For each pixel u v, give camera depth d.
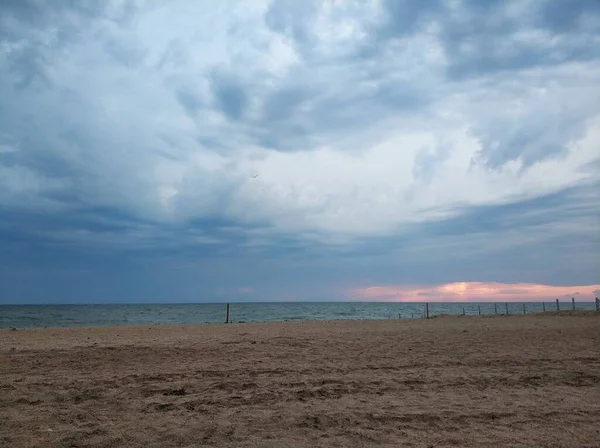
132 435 5.05
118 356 10.05
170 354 10.38
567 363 9.45
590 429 5.38
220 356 10.15
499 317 32.16
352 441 4.92
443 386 7.43
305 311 88.38
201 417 5.73
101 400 6.49
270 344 12.17
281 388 7.20
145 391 6.98
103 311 90.38
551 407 6.27
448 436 5.11
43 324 43.22
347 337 14.07
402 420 5.65
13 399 6.48
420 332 16.03
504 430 5.33
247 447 4.72
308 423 5.50
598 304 34.84
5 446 4.69
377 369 8.74
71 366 8.94
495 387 7.41
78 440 4.89
